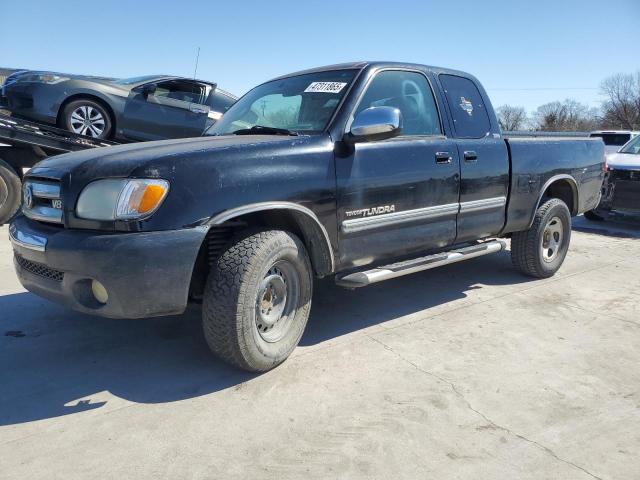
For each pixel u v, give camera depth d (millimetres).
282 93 4156
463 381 3277
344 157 3527
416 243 4078
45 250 2924
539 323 4281
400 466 2463
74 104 7770
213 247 3328
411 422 2820
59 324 4082
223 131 4184
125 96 8062
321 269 3588
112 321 4164
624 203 8828
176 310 2908
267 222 3451
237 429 2740
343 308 4594
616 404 3033
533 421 2848
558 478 2393
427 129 4203
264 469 2434
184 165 2895
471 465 2475
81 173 2939
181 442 2625
